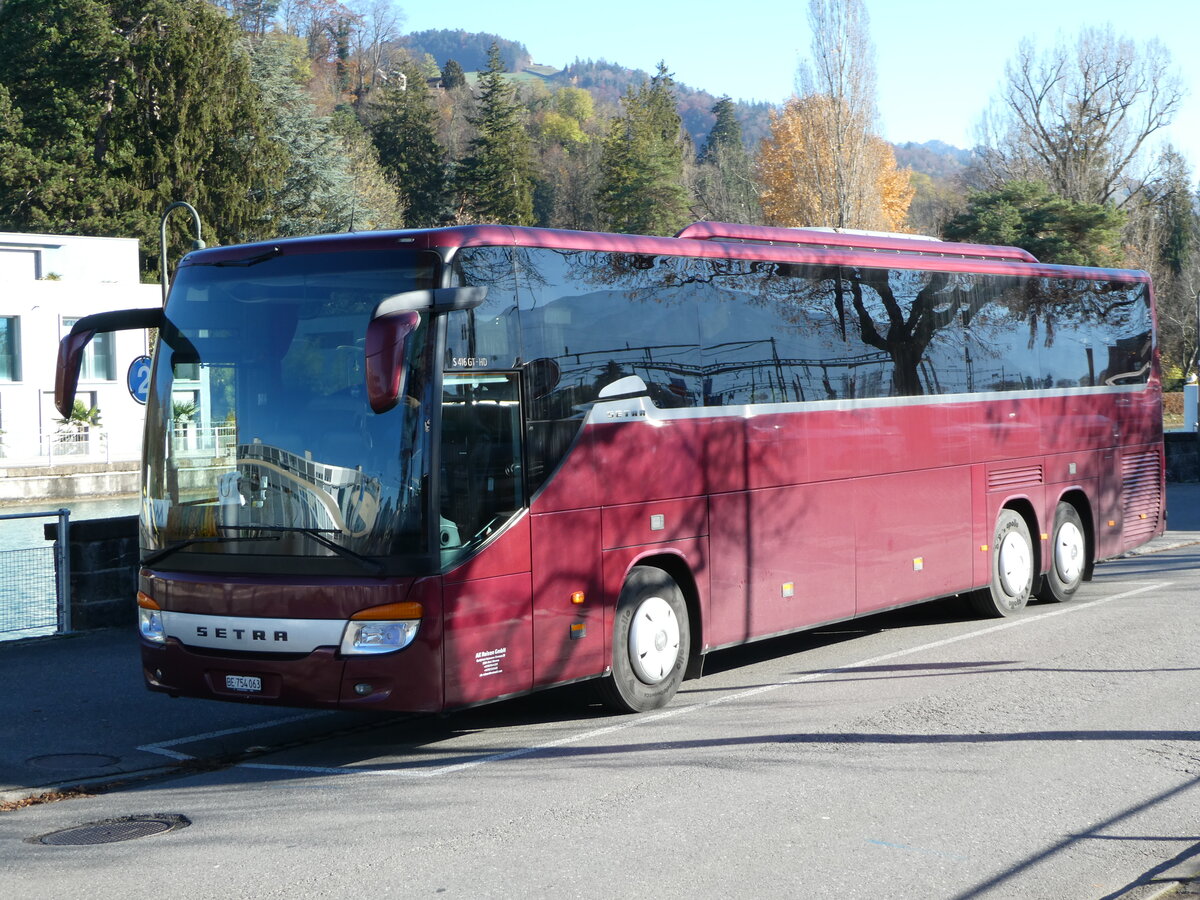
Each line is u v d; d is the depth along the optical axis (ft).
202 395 27.37
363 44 507.71
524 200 344.08
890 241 40.42
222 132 211.00
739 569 33.35
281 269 27.22
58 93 206.90
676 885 18.80
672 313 31.78
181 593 27.09
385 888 18.98
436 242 26.32
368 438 25.75
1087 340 48.91
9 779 26.30
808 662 37.55
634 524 30.27
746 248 34.37
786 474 34.91
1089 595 48.88
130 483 153.79
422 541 25.44
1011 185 139.03
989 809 22.34
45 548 41.50
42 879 19.93
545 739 28.78
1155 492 52.95
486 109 341.62
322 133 262.47
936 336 41.09
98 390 164.25
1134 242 208.74
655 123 405.18
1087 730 27.66
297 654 25.72
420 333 25.82
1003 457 43.88
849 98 209.26
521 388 27.71
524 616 27.45
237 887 19.25
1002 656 36.78
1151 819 21.62
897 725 28.73
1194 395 120.16
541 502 27.94
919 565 39.91
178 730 30.50
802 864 19.63
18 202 202.90
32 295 157.99
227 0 385.70
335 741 29.60
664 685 31.53
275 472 26.37
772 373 34.68
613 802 23.31
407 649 25.27
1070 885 18.65
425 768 26.53
